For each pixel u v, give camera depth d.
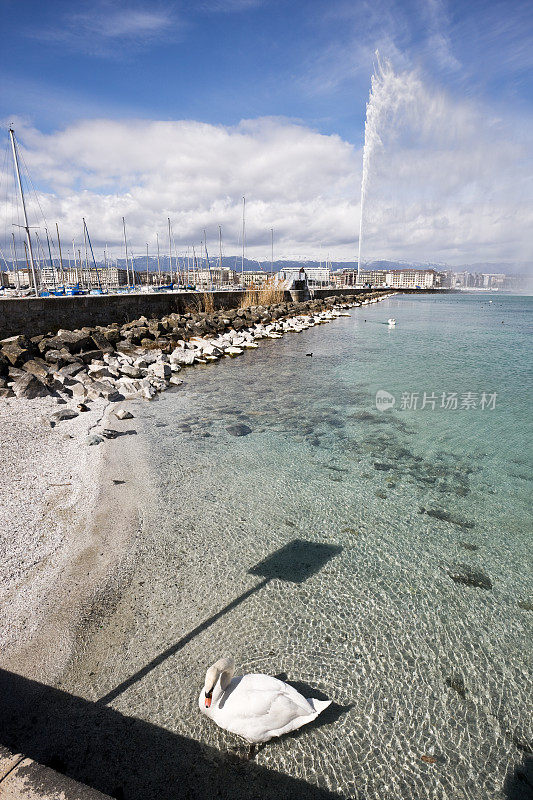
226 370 21.81
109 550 6.83
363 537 7.39
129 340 24.42
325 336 36.03
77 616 5.45
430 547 7.13
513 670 4.88
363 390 17.66
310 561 6.70
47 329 24.62
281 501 8.55
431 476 9.79
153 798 3.54
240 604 5.75
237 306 47.66
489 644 5.22
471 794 3.67
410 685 4.67
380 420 13.75
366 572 6.48
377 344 31.58
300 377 20.16
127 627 5.32
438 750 4.02
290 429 12.84
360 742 4.07
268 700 3.83
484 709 4.43
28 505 8.02
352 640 5.23
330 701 4.23
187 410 14.73
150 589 5.98
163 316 35.28
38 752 3.85
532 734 4.20
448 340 34.25
